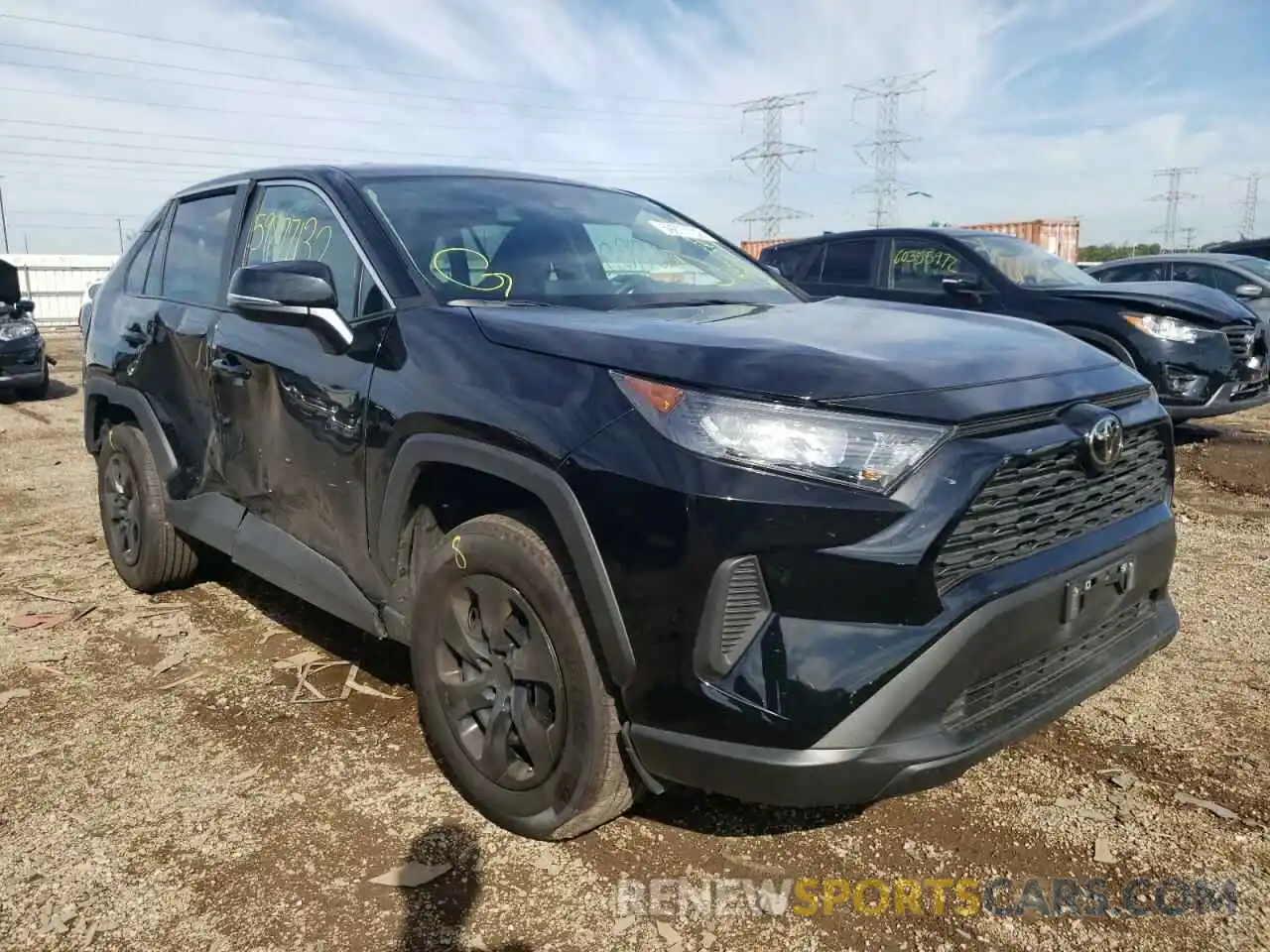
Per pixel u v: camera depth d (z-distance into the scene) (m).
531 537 2.33
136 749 2.99
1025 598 2.12
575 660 2.25
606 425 2.16
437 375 2.55
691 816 2.62
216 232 3.96
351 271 3.05
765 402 2.02
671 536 2.02
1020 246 8.35
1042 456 2.15
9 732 3.10
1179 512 5.79
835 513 1.95
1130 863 2.41
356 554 2.88
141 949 2.12
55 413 10.46
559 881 2.35
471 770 2.56
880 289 8.42
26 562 4.91
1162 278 11.86
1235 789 2.73
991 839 2.51
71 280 28.19
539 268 3.15
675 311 2.85
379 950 2.12
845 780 1.95
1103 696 3.30
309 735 3.07
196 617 4.09
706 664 2.02
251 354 3.32
